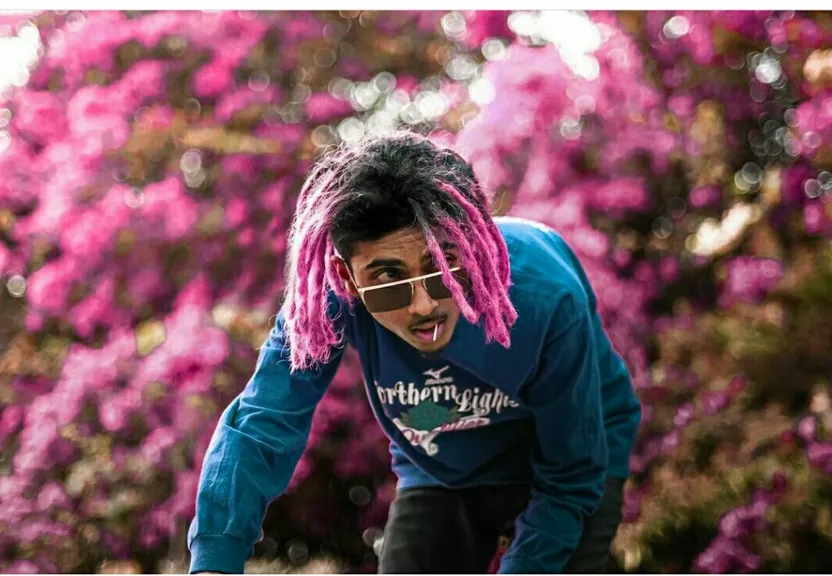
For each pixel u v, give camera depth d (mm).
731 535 4281
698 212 5023
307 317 1824
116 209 4641
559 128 4707
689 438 4496
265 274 4797
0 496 4398
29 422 4508
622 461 2305
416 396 2146
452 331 1822
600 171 4836
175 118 4867
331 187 1759
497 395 2131
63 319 4852
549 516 2111
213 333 4297
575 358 1998
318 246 1773
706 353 4715
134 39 5031
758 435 4418
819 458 4297
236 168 4809
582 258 4484
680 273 4988
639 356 4598
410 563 2359
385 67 5496
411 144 1772
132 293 4719
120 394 4344
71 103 4852
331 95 5074
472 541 2395
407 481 2463
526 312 1930
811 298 4699
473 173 1832
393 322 1767
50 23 5164
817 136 4496
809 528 4328
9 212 4996
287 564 4859
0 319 5016
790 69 4801
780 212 4746
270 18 5160
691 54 4941
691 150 4930
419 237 1694
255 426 1878
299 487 4926
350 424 4711
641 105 4859
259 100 5004
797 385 4691
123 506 4344
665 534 4480
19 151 4988
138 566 4453
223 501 1775
